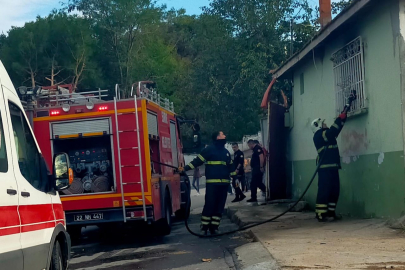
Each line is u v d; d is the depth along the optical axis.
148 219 9.75
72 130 9.95
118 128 9.82
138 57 40.09
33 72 36.22
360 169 9.79
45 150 9.98
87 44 37.22
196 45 28.12
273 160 15.20
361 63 9.49
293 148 14.88
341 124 9.62
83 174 10.06
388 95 8.49
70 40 36.22
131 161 9.76
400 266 5.67
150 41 41.34
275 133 15.28
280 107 15.52
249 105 24.20
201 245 9.24
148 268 7.45
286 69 14.09
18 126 5.11
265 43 23.14
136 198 9.72
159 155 10.80
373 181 9.20
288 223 10.20
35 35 35.81
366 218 9.55
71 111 9.96
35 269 4.77
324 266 5.85
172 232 11.63
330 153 9.97
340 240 7.50
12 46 36.28
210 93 25.41
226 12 24.61
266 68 22.67
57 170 5.54
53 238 5.36
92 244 10.62
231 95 24.56
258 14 23.50
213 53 25.53
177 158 13.06
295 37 21.48
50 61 36.09
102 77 39.47
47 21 36.50
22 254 4.42
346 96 10.30
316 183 12.57
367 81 9.34
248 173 24.02
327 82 11.49
